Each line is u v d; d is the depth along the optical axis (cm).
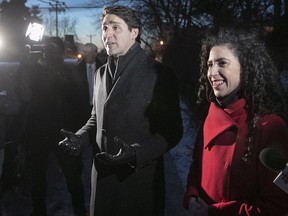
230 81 173
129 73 241
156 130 242
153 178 246
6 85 360
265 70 170
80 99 394
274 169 145
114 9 238
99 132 251
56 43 382
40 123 376
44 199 387
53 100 377
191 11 1349
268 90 169
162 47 1919
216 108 181
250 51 170
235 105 172
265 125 161
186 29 1293
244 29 182
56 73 377
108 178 246
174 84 245
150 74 240
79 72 416
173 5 1845
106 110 244
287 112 165
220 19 906
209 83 197
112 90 242
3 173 441
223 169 173
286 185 143
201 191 192
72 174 389
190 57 1016
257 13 930
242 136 168
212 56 177
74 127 393
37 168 382
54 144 381
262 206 161
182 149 675
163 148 235
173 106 241
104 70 262
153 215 249
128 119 239
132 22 239
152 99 238
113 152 242
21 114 376
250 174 164
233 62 171
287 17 867
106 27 241
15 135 388
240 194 169
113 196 246
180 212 415
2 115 356
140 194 243
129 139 239
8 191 458
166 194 467
